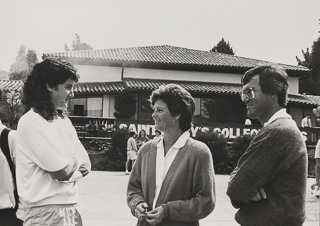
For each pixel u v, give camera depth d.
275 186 2.59
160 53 33.44
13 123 24.39
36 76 2.80
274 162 2.55
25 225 2.76
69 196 2.80
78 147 3.03
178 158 3.05
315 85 51.34
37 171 2.73
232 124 26.38
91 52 32.28
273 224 2.56
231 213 8.69
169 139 3.15
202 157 3.02
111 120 24.61
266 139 2.59
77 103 29.16
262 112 2.81
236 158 23.27
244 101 2.84
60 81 2.81
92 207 8.93
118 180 15.53
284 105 2.79
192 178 3.01
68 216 2.76
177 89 3.14
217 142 22.95
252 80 2.80
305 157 2.62
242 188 2.59
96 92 27.98
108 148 23.41
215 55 35.22
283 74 2.77
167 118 3.10
